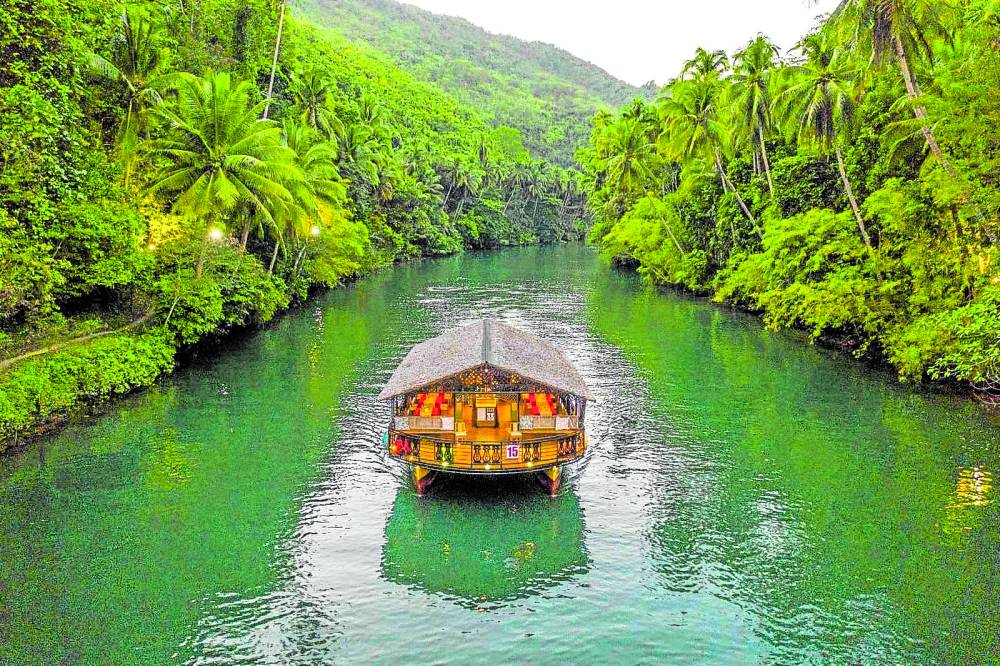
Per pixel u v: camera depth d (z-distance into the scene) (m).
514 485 17.30
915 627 11.80
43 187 21.42
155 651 11.12
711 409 23.28
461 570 13.56
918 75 27.58
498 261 83.00
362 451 19.45
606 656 11.05
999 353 20.00
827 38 27.14
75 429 20.67
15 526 15.03
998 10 20.95
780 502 16.39
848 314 28.33
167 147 28.91
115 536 14.69
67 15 23.48
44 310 21.97
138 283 26.58
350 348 32.28
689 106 46.72
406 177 80.12
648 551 14.26
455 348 18.52
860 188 31.91
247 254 35.53
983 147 22.50
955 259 24.17
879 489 17.02
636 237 56.41
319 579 13.23
